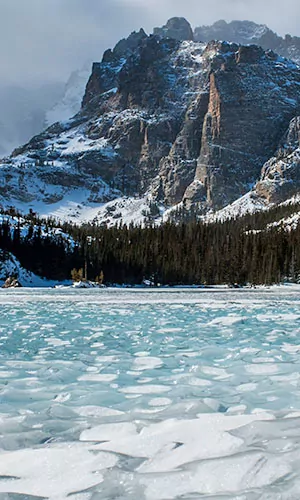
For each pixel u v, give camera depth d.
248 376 8.55
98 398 7.18
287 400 6.77
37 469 4.40
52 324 18.77
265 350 11.36
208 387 7.76
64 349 12.26
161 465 4.41
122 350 12.08
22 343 13.34
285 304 33.34
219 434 5.13
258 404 6.60
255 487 3.88
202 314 24.03
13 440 5.27
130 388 7.81
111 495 3.85
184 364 9.99
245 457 4.45
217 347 12.20
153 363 10.14
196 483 4.00
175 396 7.20
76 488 4.00
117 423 5.77
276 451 4.59
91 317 22.16
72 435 5.43
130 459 4.58
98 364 10.16
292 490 3.78
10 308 28.66
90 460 4.58
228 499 3.67
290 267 107.81
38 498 3.85
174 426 5.49
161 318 21.61
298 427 5.28
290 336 14.38
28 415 6.26
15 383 8.26
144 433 5.30
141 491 3.90
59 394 7.46
